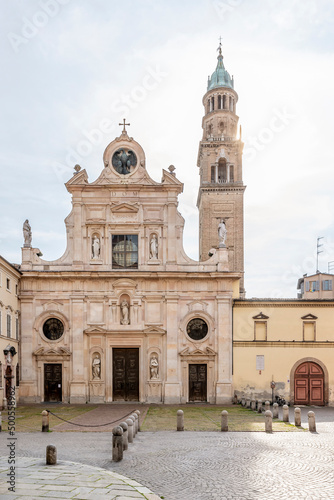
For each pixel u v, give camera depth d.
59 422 32.16
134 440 24.38
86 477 16.09
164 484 15.95
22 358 47.47
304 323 48.88
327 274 67.25
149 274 48.09
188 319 48.38
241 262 75.56
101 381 47.31
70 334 47.78
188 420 33.44
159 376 47.50
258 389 47.94
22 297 48.06
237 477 16.78
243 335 48.59
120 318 48.16
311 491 15.17
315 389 48.19
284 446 22.44
